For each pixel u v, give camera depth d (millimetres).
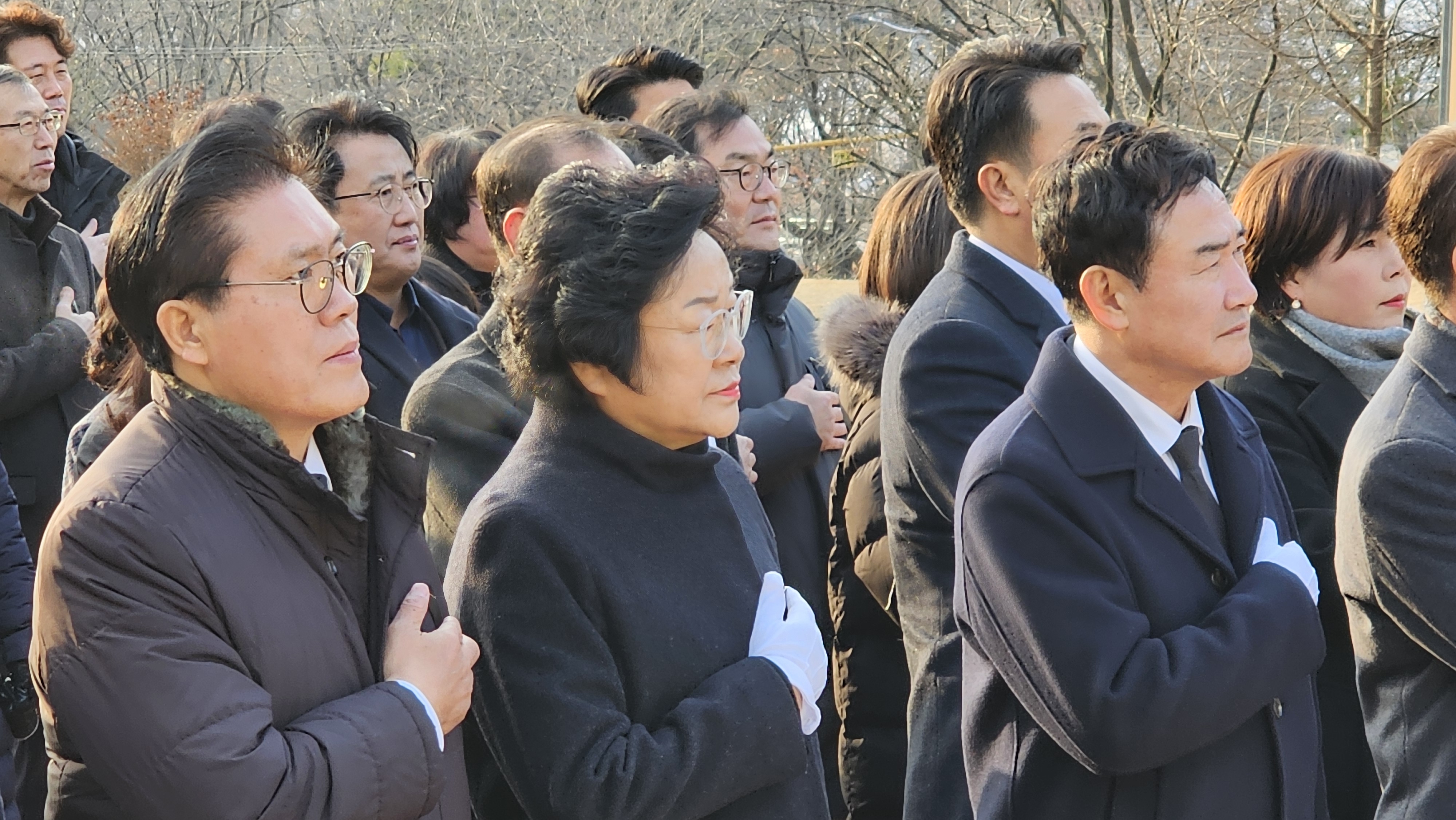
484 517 2178
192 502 1942
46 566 1901
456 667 2064
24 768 3539
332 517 2066
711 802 2086
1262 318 3322
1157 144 2332
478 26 21156
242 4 22625
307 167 2137
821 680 2264
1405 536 2533
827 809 2404
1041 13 18266
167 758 1814
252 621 1938
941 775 2826
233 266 1967
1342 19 14062
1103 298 2383
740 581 2299
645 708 2150
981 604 2367
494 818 2324
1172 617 2305
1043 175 2492
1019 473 2318
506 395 2924
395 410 3527
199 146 2008
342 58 21828
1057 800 2348
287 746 1867
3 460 4117
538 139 3035
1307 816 2367
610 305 2145
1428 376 2631
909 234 3729
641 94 5082
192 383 2039
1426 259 2662
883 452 3045
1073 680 2203
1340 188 3201
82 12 22281
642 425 2258
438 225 4684
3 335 4203
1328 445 3180
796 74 21234
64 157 6031
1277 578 2293
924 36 19125
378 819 1910
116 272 2012
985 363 2891
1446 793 2576
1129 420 2367
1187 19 15500
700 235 2223
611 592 2150
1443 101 8961
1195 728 2156
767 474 3637
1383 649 2664
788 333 4086
